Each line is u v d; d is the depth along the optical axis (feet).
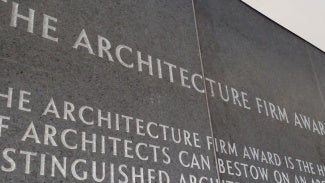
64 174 5.49
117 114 6.55
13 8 6.04
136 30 7.72
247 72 10.07
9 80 5.53
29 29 6.07
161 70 7.76
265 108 9.93
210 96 8.52
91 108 6.24
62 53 6.28
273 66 11.19
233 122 8.71
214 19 9.94
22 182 5.10
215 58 9.27
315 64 13.16
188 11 9.23
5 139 5.17
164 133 7.09
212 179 7.42
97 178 5.80
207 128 7.96
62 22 6.54
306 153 10.25
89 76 6.47
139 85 7.17
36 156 5.34
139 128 6.73
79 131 5.92
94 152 5.94
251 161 8.52
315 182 9.89
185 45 8.64
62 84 6.06
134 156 6.40
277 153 9.36
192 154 7.33
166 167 6.77
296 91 11.48
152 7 8.34
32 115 5.54
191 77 8.33
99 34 7.00
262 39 11.42
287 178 9.16
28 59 5.85
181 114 7.62
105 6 7.36
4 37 5.74
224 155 7.98
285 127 10.16
